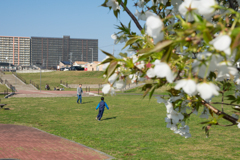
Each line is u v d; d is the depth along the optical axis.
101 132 10.48
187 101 1.58
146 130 10.81
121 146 8.18
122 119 13.98
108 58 1.24
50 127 11.70
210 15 0.92
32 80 61.19
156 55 1.20
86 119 14.08
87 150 7.61
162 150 7.66
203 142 8.63
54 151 7.45
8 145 8.05
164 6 1.69
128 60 1.26
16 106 20.67
